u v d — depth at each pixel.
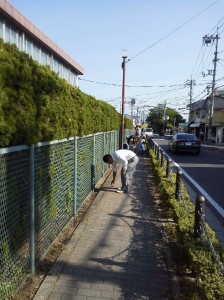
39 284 3.61
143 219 6.13
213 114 43.91
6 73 2.78
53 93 3.99
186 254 3.82
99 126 8.80
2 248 2.94
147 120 104.50
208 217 6.82
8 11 6.63
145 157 18.11
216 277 3.12
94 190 8.42
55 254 4.43
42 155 4.01
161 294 3.51
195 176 12.27
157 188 8.66
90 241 4.92
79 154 6.32
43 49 9.65
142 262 4.26
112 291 3.52
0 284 2.94
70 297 3.37
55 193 4.67
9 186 3.05
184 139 21.50
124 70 16.56
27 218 3.58
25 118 3.11
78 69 13.91
